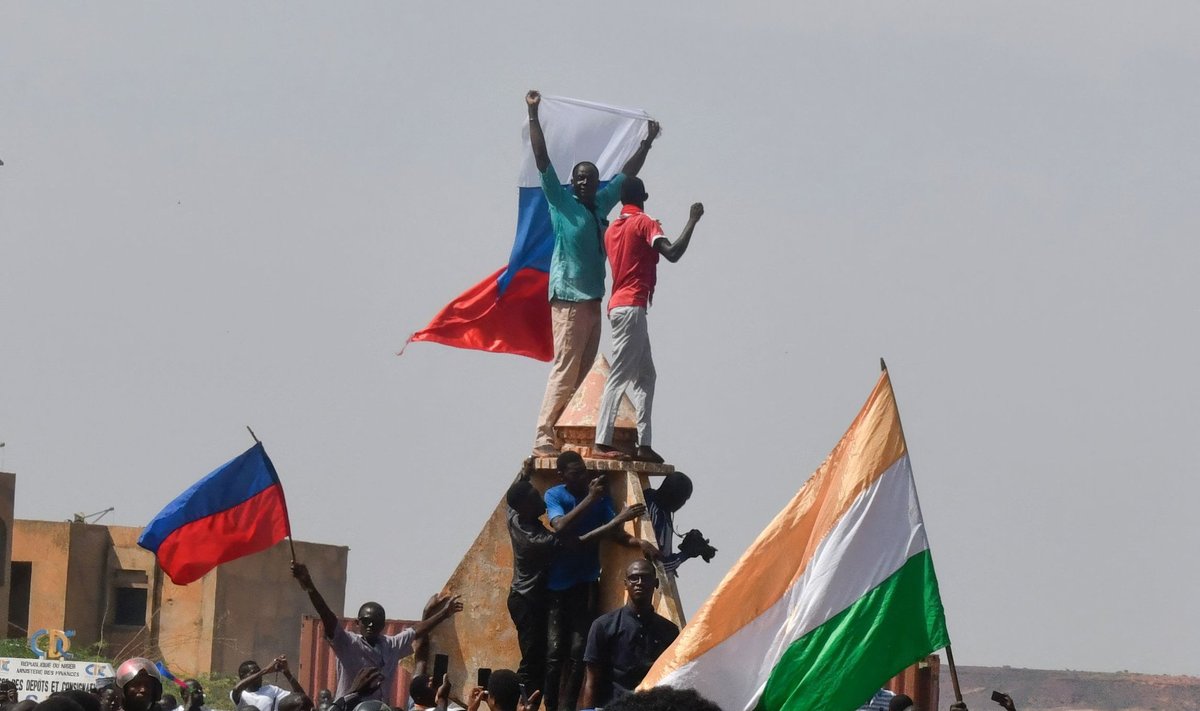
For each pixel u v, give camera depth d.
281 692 44.78
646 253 43.75
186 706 44.88
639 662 37.53
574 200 45.91
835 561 31.17
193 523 42.69
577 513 41.66
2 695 44.22
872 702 45.09
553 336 46.19
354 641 40.00
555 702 42.53
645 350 43.94
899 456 31.58
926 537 31.42
